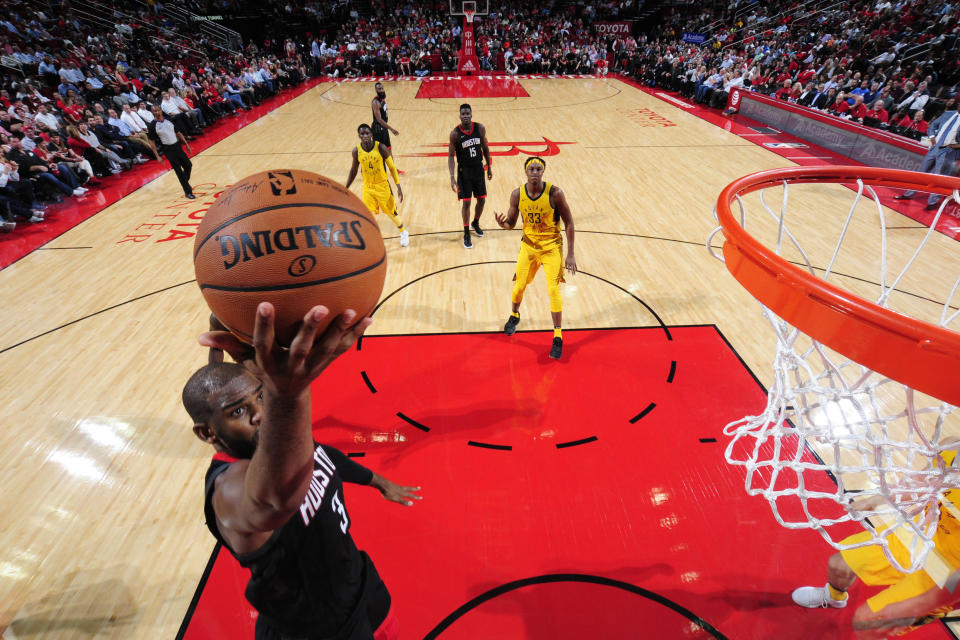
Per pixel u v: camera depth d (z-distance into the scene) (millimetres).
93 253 6359
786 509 3041
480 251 6242
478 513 3037
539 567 2746
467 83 19484
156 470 3387
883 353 1304
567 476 3275
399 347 4492
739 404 3838
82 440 3625
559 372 4184
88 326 4930
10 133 8195
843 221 6875
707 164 9438
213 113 13250
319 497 1456
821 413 3422
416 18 23859
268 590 1372
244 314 923
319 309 710
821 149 10281
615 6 25609
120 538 2936
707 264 5863
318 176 1021
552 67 21734
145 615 2539
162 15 19641
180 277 5793
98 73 12719
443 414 3773
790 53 15297
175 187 8633
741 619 2504
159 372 4309
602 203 7645
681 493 3158
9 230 6996
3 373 4289
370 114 13992
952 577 1990
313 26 23500
